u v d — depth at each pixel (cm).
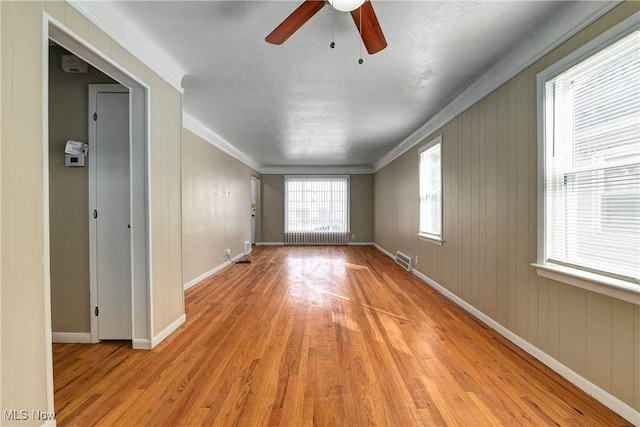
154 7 194
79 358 228
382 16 199
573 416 162
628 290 152
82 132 253
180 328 287
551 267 206
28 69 138
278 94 338
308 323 299
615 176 169
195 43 237
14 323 132
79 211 253
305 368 214
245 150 661
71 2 164
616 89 167
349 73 285
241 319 311
